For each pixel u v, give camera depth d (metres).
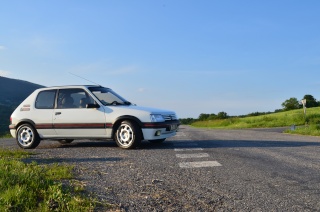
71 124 9.02
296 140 11.94
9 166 5.08
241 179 4.89
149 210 3.50
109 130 8.75
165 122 8.84
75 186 4.30
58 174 4.88
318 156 7.26
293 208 3.55
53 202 3.45
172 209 3.54
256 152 7.87
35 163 5.59
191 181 4.77
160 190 4.28
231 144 9.85
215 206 3.64
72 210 3.26
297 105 99.50
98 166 5.89
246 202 3.77
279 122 35.69
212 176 5.09
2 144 11.58
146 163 6.23
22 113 9.52
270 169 5.64
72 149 8.80
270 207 3.59
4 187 3.80
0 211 3.17
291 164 6.14
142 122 8.45
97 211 3.41
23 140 9.46
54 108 9.31
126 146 8.55
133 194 4.08
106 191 4.17
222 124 46.34
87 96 9.16
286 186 4.47
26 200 3.43
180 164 6.11
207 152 7.82
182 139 12.09
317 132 16.20
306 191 4.21
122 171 5.45
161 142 10.30
